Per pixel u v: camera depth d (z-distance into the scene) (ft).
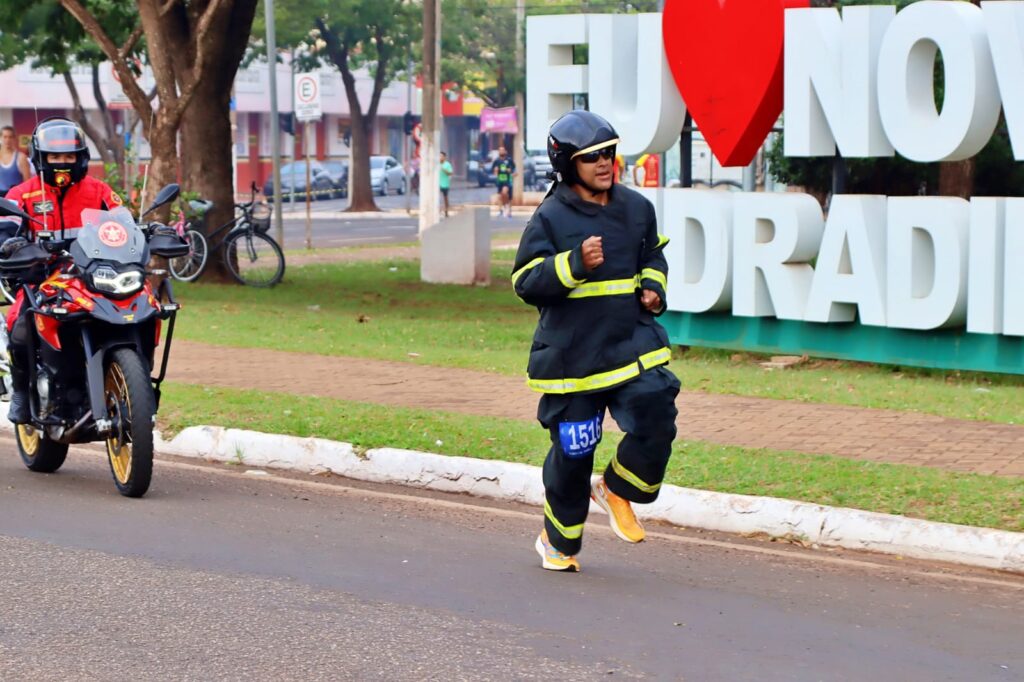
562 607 28.48
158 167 82.02
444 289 95.76
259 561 31.71
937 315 55.26
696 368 59.00
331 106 312.50
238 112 283.79
